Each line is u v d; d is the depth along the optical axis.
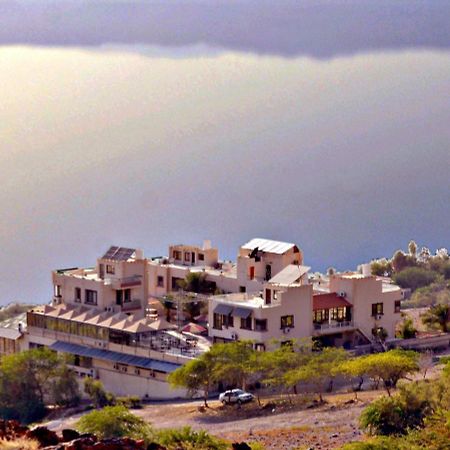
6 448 151.88
